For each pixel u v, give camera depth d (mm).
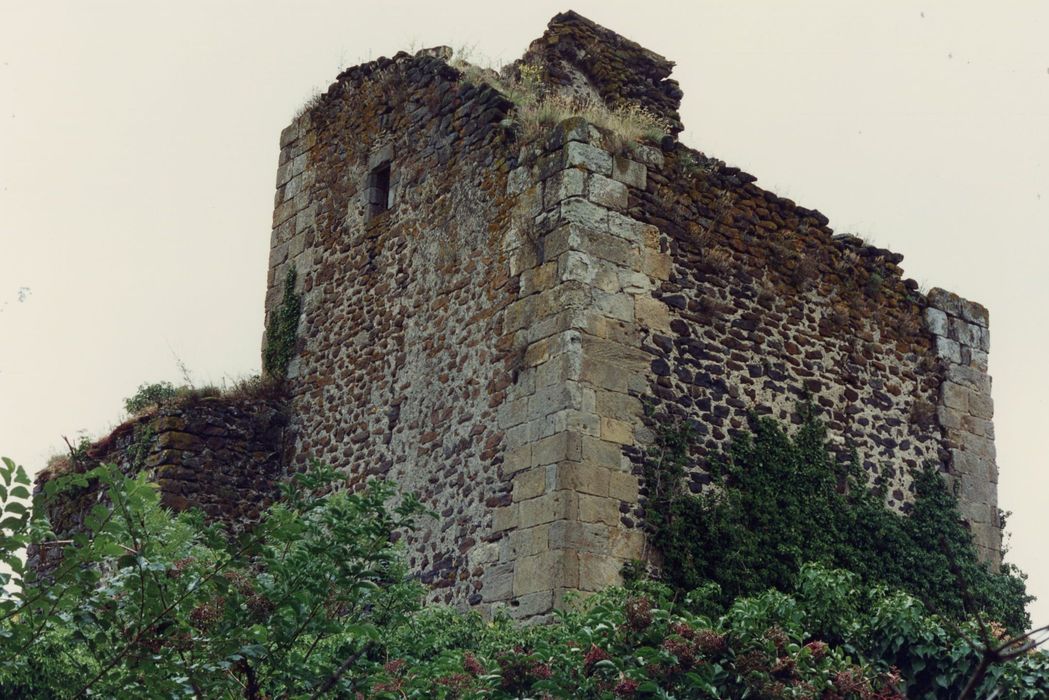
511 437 11750
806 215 13414
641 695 7965
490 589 11500
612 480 11375
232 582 7648
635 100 14461
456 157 13320
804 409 12711
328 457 13914
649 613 8445
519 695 8188
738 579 11578
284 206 15594
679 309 12227
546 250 11961
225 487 14148
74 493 15023
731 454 12117
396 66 14516
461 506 12055
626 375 11727
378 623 9297
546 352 11664
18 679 8008
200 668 7348
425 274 13344
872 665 9875
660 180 12484
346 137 15000
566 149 12055
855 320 13391
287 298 15070
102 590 7273
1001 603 13219
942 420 13625
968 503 13477
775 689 8062
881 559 12609
